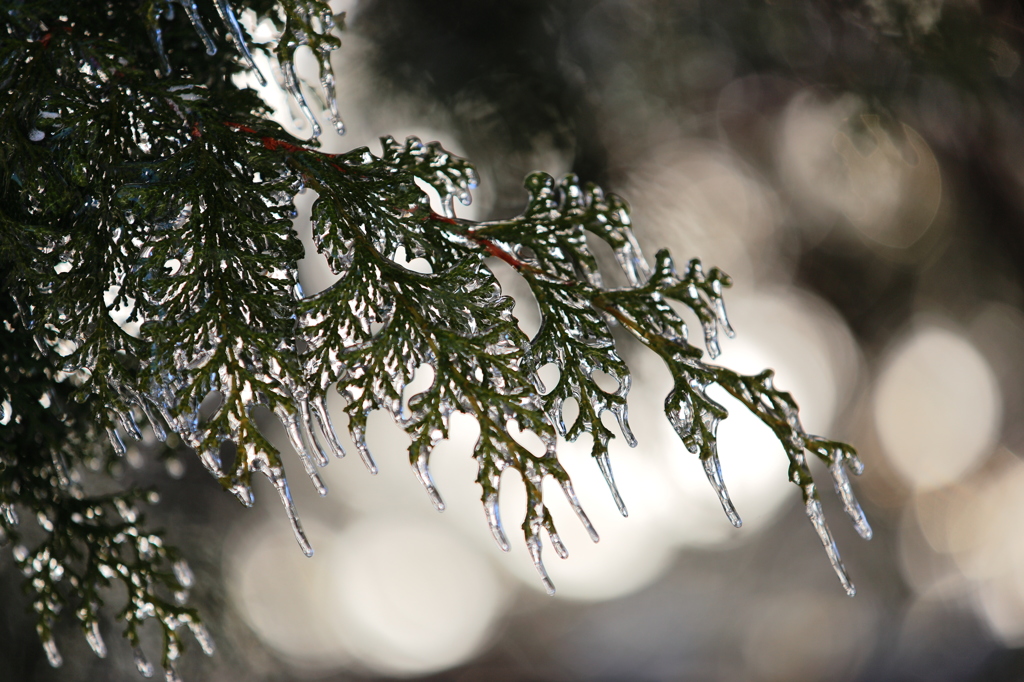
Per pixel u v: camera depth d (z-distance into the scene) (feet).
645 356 4.24
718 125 6.14
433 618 21.09
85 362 2.58
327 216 2.58
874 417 14.74
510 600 22.57
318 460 2.54
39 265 2.60
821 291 8.10
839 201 7.00
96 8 2.68
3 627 3.11
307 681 7.70
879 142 4.45
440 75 4.18
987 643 12.91
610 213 2.72
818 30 4.51
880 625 14.67
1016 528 13.70
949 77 4.10
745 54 4.80
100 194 2.60
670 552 20.94
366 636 17.08
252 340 2.54
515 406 2.53
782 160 6.70
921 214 6.91
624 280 3.68
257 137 2.62
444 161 2.69
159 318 2.56
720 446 10.16
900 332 8.25
